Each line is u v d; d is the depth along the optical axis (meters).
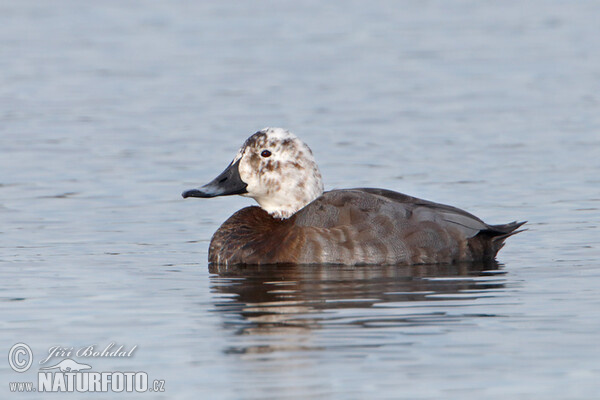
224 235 15.45
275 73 35.88
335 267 14.55
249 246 15.12
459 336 11.15
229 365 10.40
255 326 11.66
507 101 30.84
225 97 31.73
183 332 11.52
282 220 15.68
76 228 17.75
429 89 32.91
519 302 12.53
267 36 43.56
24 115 29.05
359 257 14.58
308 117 28.61
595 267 14.55
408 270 14.34
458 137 25.89
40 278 14.30
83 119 28.45
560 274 14.12
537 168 22.27
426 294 12.97
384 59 38.47
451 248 14.82
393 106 30.20
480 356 10.51
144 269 14.90
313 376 10.03
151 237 17.20
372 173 21.98
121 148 24.73
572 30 44.47
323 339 11.12
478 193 20.08
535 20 47.34
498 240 15.30
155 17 48.62
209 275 14.44
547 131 26.44
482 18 48.03
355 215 14.77
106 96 32.09
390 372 10.09
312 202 15.20
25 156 23.91
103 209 19.17
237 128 27.11
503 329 11.38
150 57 39.19
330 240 14.66
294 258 14.73
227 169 15.92
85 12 50.19
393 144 25.09
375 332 11.31
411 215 14.88
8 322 12.02
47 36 43.91
